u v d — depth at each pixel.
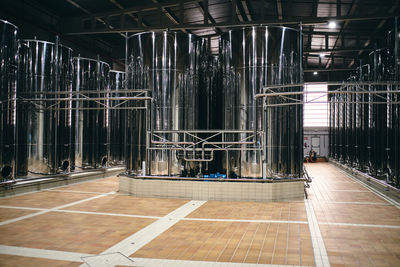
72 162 16.66
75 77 16.83
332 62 27.73
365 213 9.55
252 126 12.44
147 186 12.06
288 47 12.62
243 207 10.29
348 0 16.83
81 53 22.00
